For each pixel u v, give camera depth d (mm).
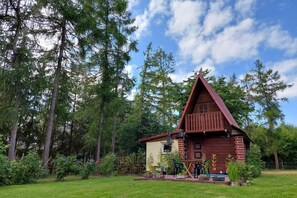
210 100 15633
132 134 21641
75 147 28516
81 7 16250
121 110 19141
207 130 13984
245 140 17297
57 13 15375
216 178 10375
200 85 15914
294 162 30375
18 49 14070
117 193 7168
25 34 14727
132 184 9391
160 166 14148
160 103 26984
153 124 23125
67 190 8102
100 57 18453
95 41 17500
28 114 14664
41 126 24875
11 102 13594
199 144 15539
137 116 23578
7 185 10391
